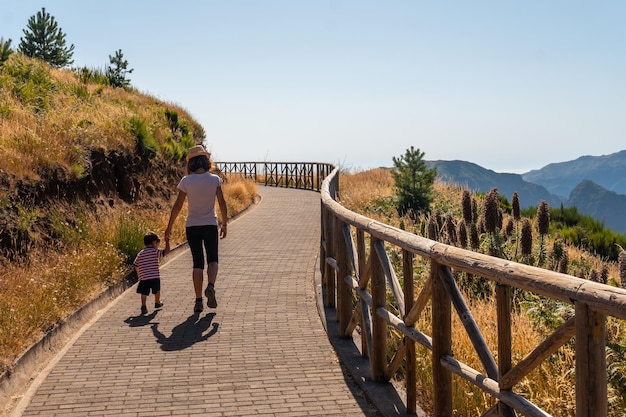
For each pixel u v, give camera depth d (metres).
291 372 5.95
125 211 13.84
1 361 5.74
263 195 29.19
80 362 6.25
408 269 4.69
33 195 10.45
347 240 6.72
